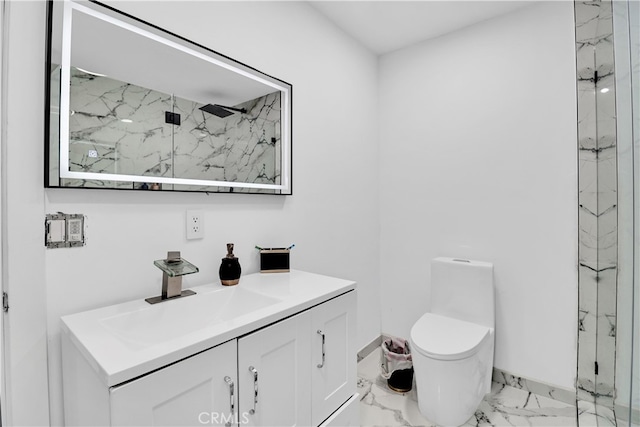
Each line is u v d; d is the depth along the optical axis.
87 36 1.04
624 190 0.97
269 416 1.02
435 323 1.96
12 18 0.91
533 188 1.96
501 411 1.80
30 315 0.94
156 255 1.22
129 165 1.13
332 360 1.29
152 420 0.74
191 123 1.31
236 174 1.48
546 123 1.91
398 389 1.99
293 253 1.82
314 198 1.97
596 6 1.71
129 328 1.02
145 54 1.18
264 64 1.64
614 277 1.24
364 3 1.94
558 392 1.89
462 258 2.21
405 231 2.47
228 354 0.89
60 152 0.98
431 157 2.34
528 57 1.96
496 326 2.10
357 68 2.35
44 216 0.96
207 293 1.24
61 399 1.00
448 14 2.05
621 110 0.97
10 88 0.90
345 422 1.34
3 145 0.90
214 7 1.41
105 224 1.09
